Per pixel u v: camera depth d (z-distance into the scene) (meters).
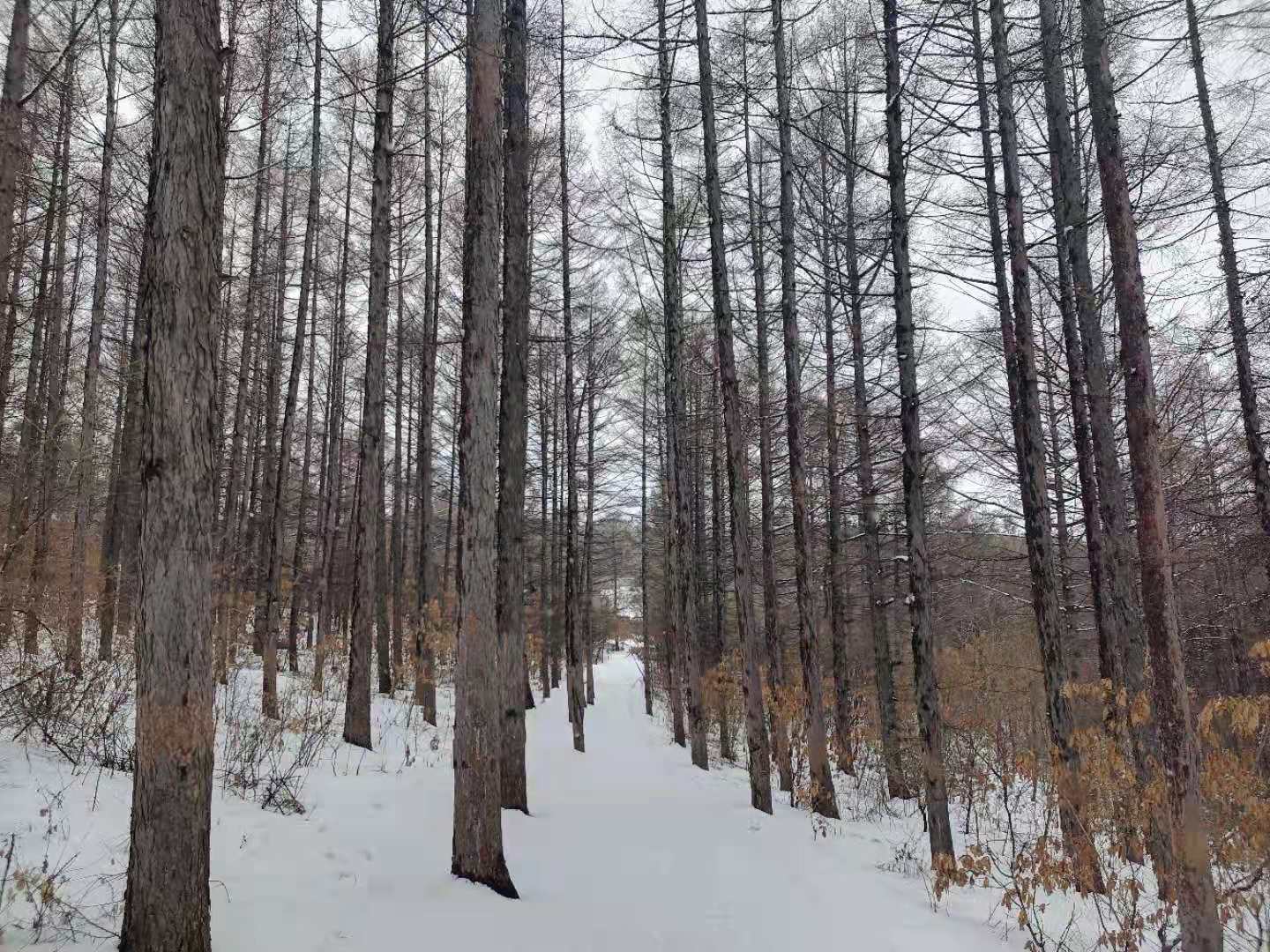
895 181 8.19
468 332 5.54
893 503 13.04
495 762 5.30
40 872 3.95
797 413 10.76
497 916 4.63
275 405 16.05
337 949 3.90
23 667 7.42
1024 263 7.82
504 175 9.54
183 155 3.55
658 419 21.09
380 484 10.68
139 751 3.34
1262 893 4.66
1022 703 13.64
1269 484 10.93
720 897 5.69
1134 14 5.20
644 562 24.84
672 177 12.95
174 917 3.28
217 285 3.69
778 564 17.22
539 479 23.88
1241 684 13.19
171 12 3.61
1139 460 4.68
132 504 12.82
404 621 20.14
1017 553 13.04
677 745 17.06
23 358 11.24
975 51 8.07
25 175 9.66
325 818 6.29
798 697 10.54
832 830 8.85
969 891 6.71
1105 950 5.42
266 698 10.57
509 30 9.50
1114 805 5.89
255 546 18.53
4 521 9.55
